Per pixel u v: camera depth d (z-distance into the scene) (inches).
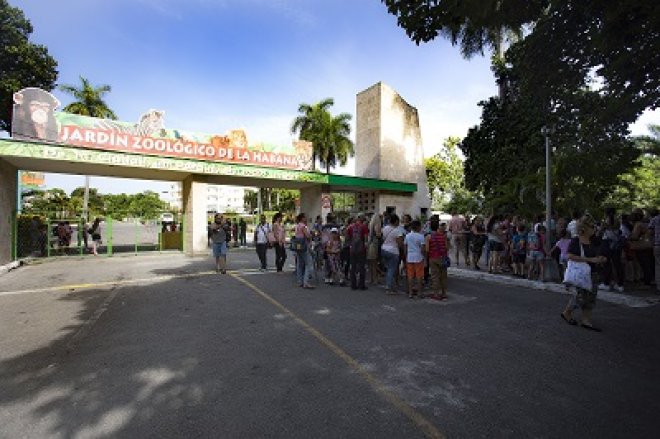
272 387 146.7
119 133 575.2
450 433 115.8
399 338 206.8
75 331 218.4
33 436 114.2
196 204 658.8
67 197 1599.4
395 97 997.8
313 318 246.8
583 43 227.0
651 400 138.3
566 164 548.1
